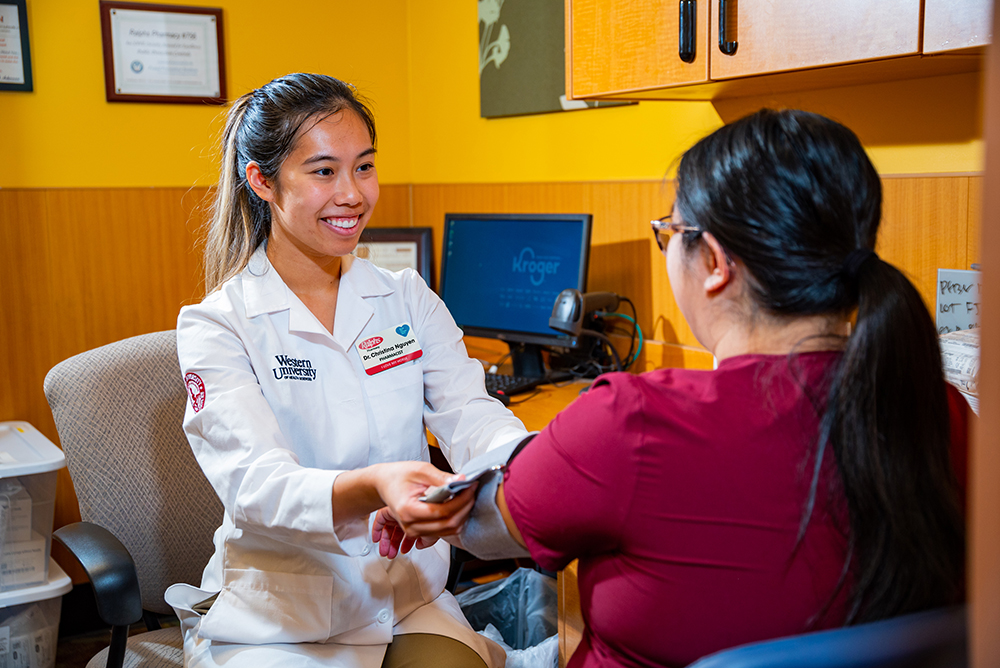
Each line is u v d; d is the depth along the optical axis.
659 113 2.21
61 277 2.64
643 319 2.34
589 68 1.89
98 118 2.65
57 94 2.58
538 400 2.17
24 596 2.14
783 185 0.79
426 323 1.59
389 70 3.13
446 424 1.52
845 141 0.80
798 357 0.79
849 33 1.36
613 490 0.79
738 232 0.81
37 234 2.59
